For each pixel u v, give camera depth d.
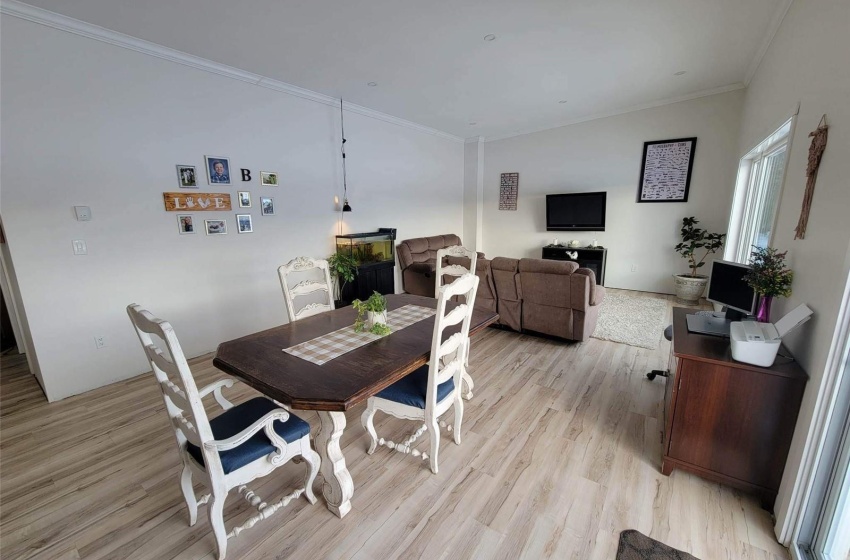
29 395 2.75
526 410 2.44
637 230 5.64
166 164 3.09
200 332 3.45
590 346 3.55
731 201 4.39
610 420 2.32
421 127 6.02
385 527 1.56
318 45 3.00
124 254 2.92
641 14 2.66
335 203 4.67
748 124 3.99
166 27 2.65
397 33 2.82
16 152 2.39
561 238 6.43
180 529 1.58
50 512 1.67
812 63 1.91
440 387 1.88
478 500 1.69
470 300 1.80
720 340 1.85
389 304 2.53
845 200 1.30
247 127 3.64
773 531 1.52
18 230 2.44
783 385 1.51
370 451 2.02
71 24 2.50
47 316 2.60
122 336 2.96
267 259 3.94
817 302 1.47
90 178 2.70
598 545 1.46
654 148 5.29
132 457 2.05
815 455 1.33
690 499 1.69
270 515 1.62
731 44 3.20
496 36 2.91
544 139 6.31
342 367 1.55
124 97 2.82
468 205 7.36
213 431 1.48
